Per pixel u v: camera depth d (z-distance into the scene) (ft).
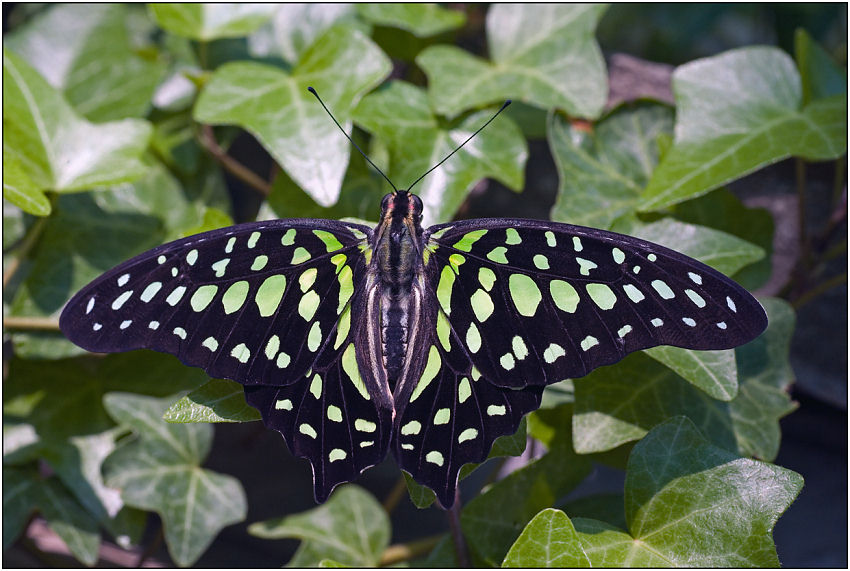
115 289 1.09
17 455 1.25
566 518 1.09
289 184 1.23
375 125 1.23
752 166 1.19
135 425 1.26
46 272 1.24
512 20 1.28
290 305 1.12
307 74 1.23
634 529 1.11
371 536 1.28
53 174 1.21
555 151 1.24
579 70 1.26
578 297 1.11
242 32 1.26
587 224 1.22
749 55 1.23
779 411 1.19
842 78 1.25
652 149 1.25
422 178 1.21
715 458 1.11
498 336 1.12
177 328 1.10
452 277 1.13
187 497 1.25
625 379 1.18
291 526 1.28
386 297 1.13
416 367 1.12
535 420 1.21
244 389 1.11
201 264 1.11
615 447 1.20
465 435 1.11
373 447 1.11
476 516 1.20
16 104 1.21
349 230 1.14
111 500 1.25
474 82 1.26
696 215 1.23
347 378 1.12
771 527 1.10
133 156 1.23
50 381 1.26
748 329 1.08
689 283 1.09
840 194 1.27
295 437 1.11
